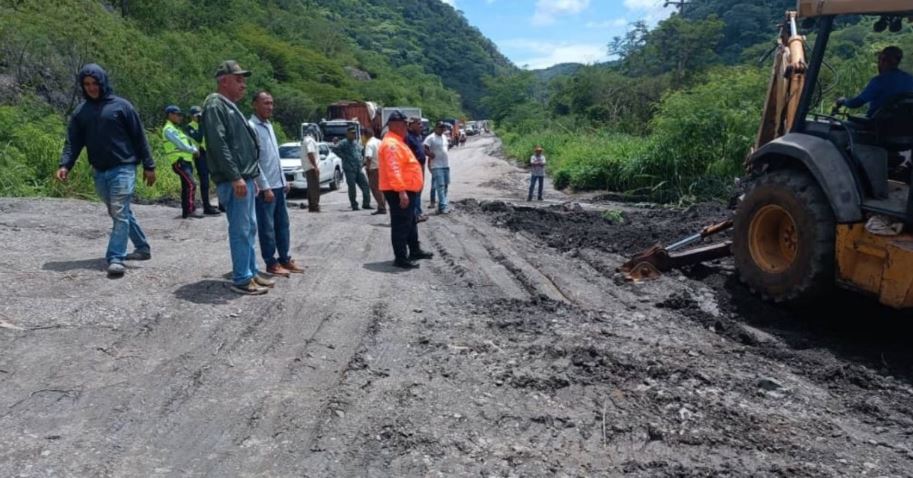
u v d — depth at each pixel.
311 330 5.21
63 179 6.16
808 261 5.71
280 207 6.73
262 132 6.56
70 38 20.75
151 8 36.50
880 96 5.92
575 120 46.72
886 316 6.11
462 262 8.00
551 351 5.02
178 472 3.31
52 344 4.55
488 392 4.37
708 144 17.28
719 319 5.98
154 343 4.73
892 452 3.86
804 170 6.05
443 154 12.51
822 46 6.20
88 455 3.38
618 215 12.16
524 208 13.12
